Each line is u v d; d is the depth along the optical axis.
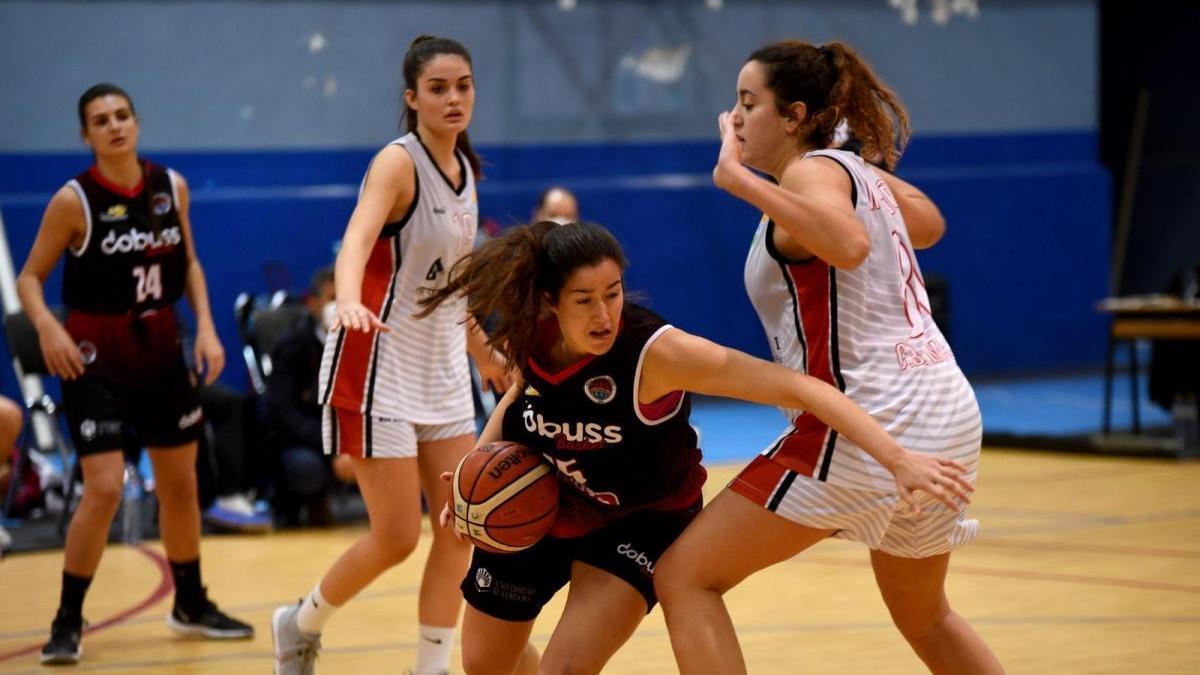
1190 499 10.05
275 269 14.46
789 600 7.24
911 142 18.14
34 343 10.02
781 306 4.12
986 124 18.66
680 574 4.07
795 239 3.91
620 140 16.81
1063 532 8.91
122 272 6.64
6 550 9.17
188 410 6.78
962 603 7.02
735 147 4.07
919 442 3.96
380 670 6.02
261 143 14.86
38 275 6.67
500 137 16.16
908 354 4.02
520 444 4.32
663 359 3.99
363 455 5.36
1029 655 5.97
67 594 6.42
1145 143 21.03
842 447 3.95
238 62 14.72
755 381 3.92
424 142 5.41
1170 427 13.77
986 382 17.84
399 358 5.44
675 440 4.19
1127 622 6.55
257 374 10.55
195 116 14.56
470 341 5.64
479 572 4.36
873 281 4.02
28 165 13.83
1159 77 20.83
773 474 4.03
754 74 4.22
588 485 4.21
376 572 5.48
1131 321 12.47
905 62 18.16
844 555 8.52
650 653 6.18
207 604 6.81
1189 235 20.53
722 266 16.84
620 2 16.75
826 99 4.21
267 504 10.52
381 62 15.44
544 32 16.31
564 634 4.14
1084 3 19.23
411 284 5.44
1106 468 11.62
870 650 6.15
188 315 14.06
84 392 6.55
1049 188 18.56
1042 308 18.59
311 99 15.09
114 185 6.65
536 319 4.03
